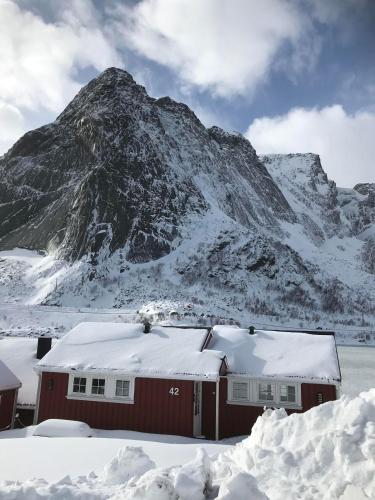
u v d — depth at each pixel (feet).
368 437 22.45
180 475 23.35
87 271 345.31
